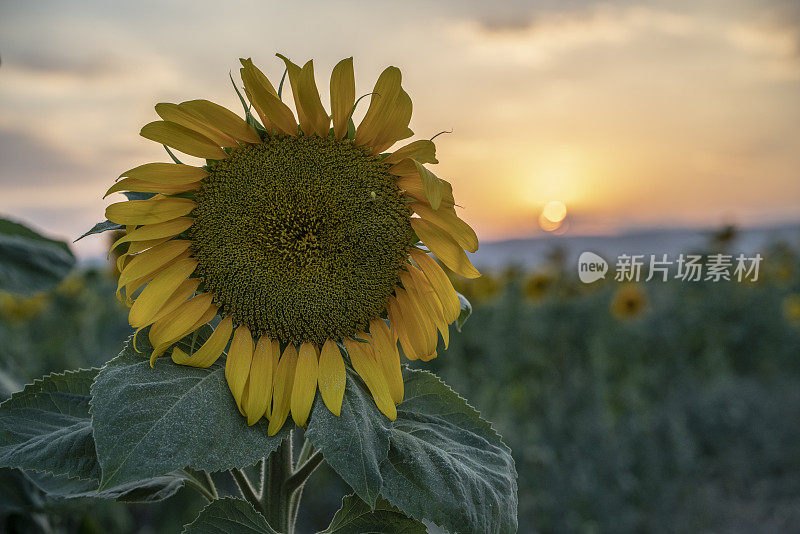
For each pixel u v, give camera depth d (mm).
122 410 1071
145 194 1290
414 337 1303
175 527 4434
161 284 1222
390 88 1210
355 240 1263
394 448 1186
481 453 1272
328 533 1257
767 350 9188
